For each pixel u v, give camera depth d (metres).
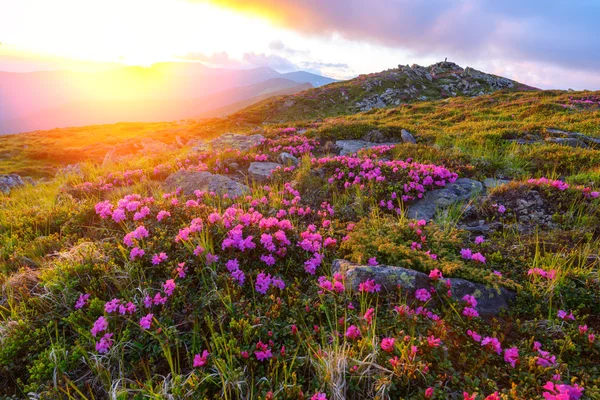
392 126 18.20
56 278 4.50
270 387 3.13
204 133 55.53
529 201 7.33
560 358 3.58
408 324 3.79
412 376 3.15
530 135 15.88
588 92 36.78
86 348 3.71
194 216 6.29
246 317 3.95
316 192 9.02
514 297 4.66
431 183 8.71
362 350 3.39
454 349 3.69
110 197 9.80
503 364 3.56
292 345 3.67
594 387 3.07
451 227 6.75
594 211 6.68
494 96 38.75
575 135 15.34
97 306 4.10
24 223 7.18
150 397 3.06
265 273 5.00
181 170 11.05
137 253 4.77
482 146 14.30
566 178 9.31
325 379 3.13
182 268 4.52
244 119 65.56
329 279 4.71
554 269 4.88
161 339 3.68
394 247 5.18
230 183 9.68
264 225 5.59
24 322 3.95
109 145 56.62
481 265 5.29
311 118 65.75
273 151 14.48
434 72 86.06
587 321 4.24
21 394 3.42
